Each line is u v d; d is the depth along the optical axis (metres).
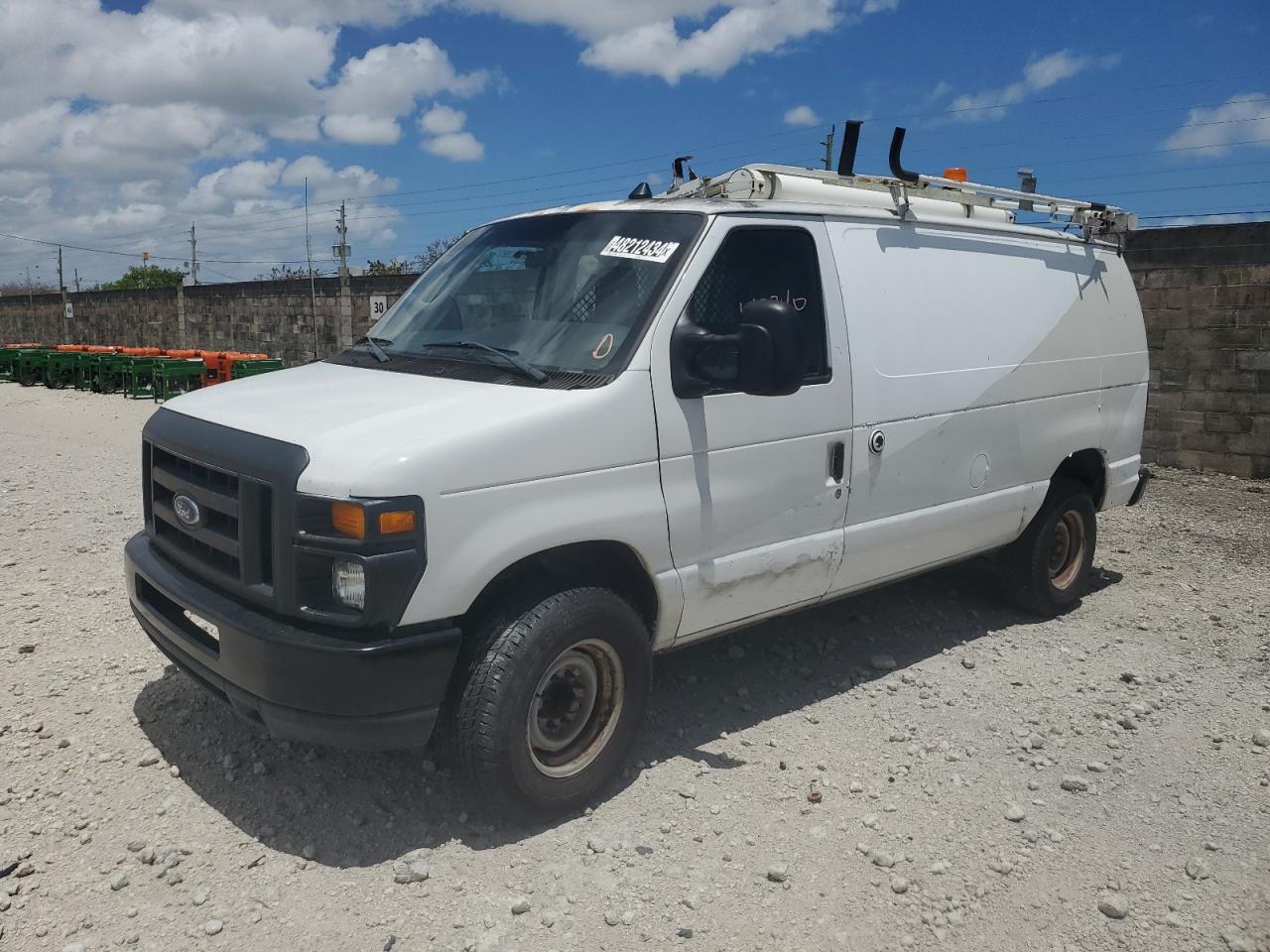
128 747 4.16
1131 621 6.10
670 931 3.12
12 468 10.79
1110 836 3.70
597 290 4.06
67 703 4.55
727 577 4.11
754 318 3.65
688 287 3.95
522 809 3.55
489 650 3.43
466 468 3.30
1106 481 6.32
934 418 4.94
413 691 3.26
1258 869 3.51
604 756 3.78
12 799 3.74
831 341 4.46
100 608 5.86
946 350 5.02
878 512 4.74
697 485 3.95
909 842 3.63
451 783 3.92
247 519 3.37
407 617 3.21
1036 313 5.61
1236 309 10.76
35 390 21.55
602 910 3.20
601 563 3.98
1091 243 6.23
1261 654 5.55
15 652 5.15
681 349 3.86
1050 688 5.02
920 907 3.26
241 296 26.48
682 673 5.07
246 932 3.06
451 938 3.06
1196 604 6.43
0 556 6.95
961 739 4.45
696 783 3.99
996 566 6.08
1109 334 6.20
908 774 4.12
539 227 4.58
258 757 4.09
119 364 20.02
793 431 4.27
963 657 5.40
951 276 5.13
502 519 3.38
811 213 4.52
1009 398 5.39
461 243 4.96
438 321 4.42
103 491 9.45
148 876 3.32
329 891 3.26
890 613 6.08
